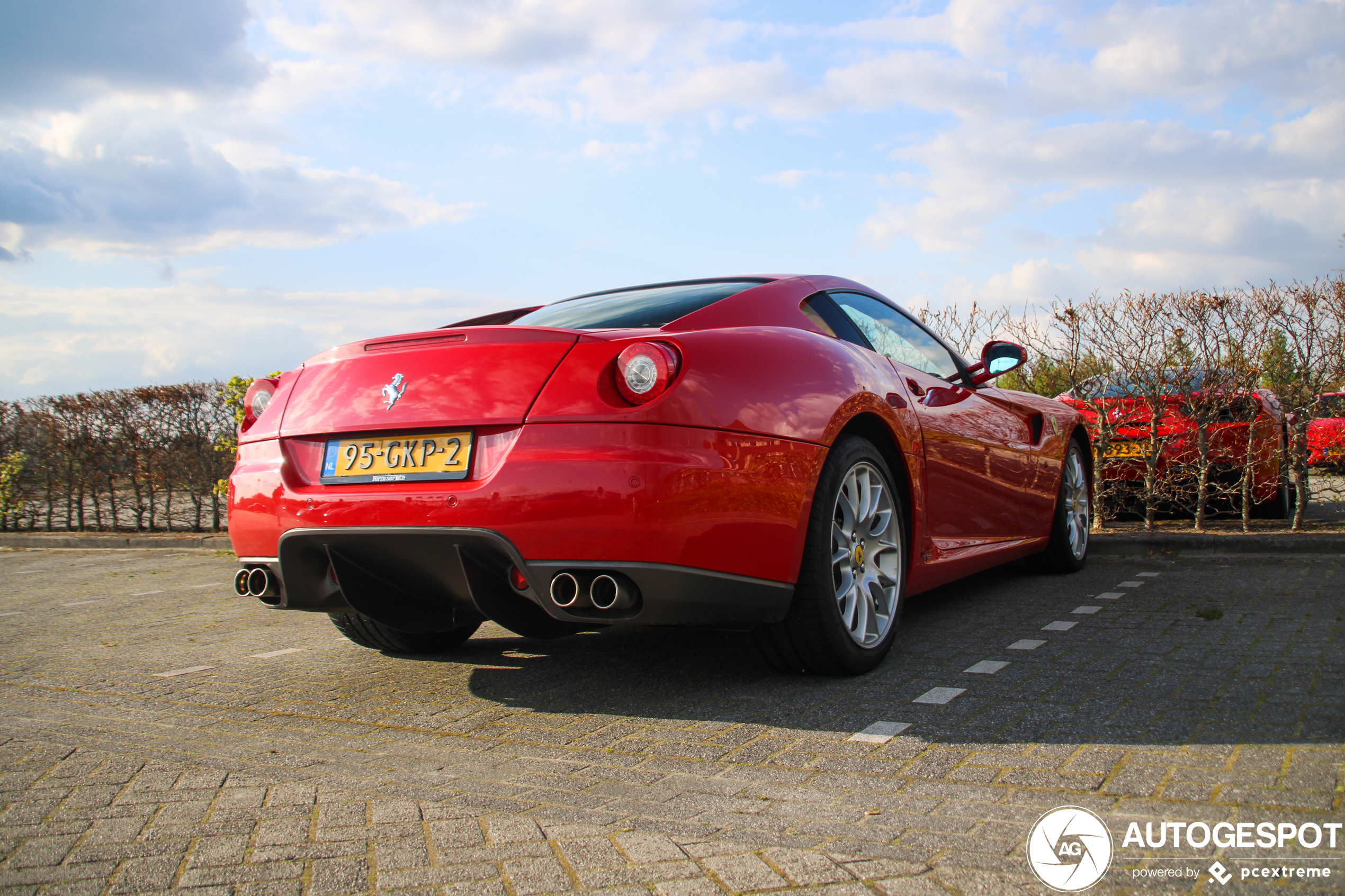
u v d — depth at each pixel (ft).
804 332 10.06
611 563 7.84
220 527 32.65
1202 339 19.17
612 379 8.15
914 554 10.97
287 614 16.62
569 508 7.86
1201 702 8.14
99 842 6.23
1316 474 18.79
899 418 10.80
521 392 8.27
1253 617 11.76
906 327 13.07
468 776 7.34
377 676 11.09
